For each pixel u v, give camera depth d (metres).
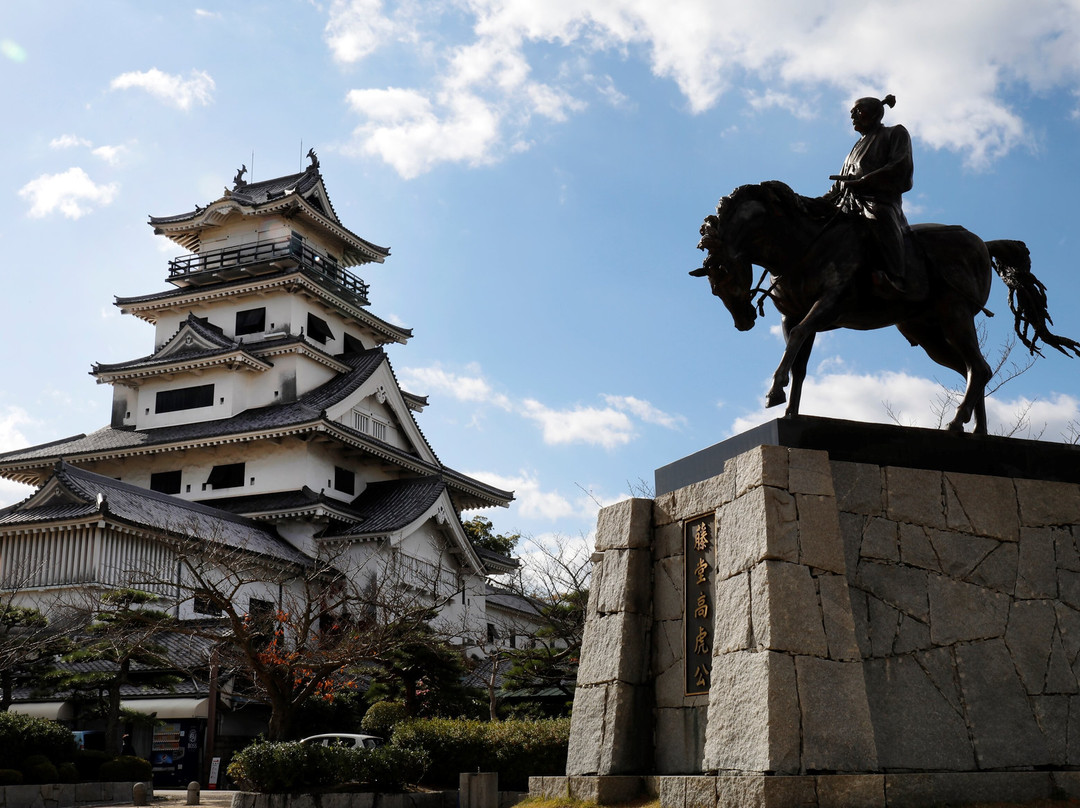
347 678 34.91
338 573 41.91
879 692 9.13
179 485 51.00
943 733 9.16
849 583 9.46
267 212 57.88
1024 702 9.52
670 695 10.34
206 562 34.66
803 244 10.96
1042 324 12.04
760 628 8.84
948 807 8.34
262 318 55.72
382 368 54.88
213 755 30.17
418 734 23.94
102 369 54.41
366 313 60.09
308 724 32.94
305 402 51.84
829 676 8.66
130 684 31.94
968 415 10.82
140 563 36.44
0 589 32.91
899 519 9.87
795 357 10.41
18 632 29.80
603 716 10.55
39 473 53.12
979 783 8.62
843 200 11.16
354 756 21.95
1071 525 10.39
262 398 53.03
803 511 9.28
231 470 50.31
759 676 8.62
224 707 32.62
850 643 8.86
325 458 50.47
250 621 28.11
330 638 31.17
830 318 10.60
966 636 9.60
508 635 44.03
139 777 25.97
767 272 11.41
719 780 8.48
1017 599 9.91
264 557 38.75
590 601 11.57
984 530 10.08
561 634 32.62
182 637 35.00
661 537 11.03
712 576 10.05
